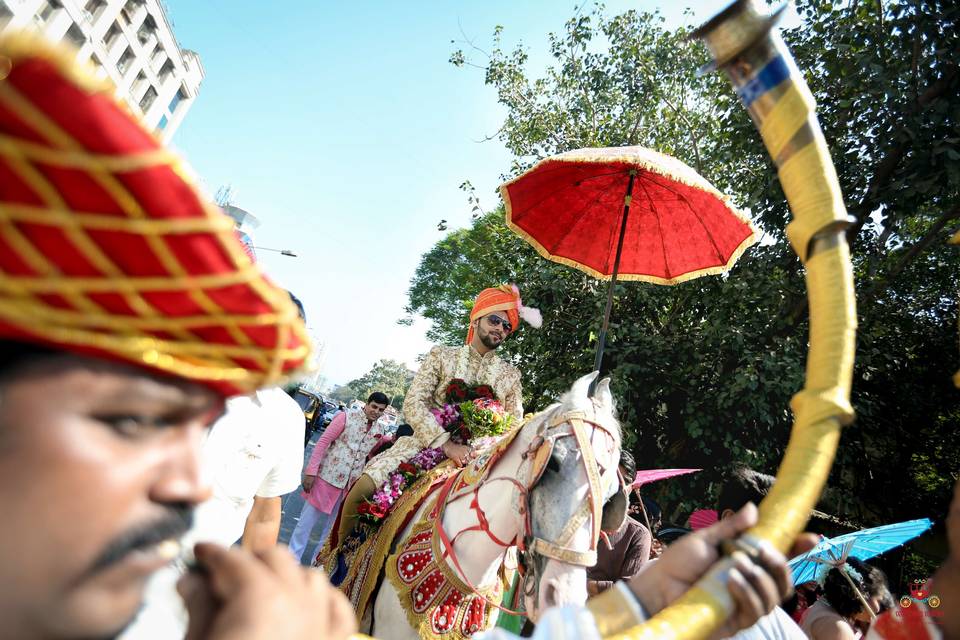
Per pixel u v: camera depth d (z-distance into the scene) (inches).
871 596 129.5
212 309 24.1
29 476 21.6
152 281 22.3
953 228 359.3
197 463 26.5
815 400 33.4
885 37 326.0
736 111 374.9
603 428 92.2
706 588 32.6
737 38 34.9
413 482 127.9
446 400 144.6
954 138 304.3
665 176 123.3
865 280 370.3
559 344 404.2
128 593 23.6
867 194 336.8
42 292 21.0
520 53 581.0
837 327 33.6
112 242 21.3
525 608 87.8
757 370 341.7
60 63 19.0
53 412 22.1
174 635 41.1
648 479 192.2
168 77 1336.1
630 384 362.3
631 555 154.4
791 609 145.3
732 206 135.0
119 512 22.8
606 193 147.6
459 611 98.0
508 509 95.3
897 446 437.1
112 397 23.0
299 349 28.9
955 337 399.9
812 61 356.2
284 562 28.3
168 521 25.0
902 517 451.8
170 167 22.0
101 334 22.4
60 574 21.7
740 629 33.2
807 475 33.4
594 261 162.2
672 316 399.9
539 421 97.3
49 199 20.1
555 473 87.0
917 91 316.2
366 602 110.0
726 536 36.7
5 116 19.1
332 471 288.0
